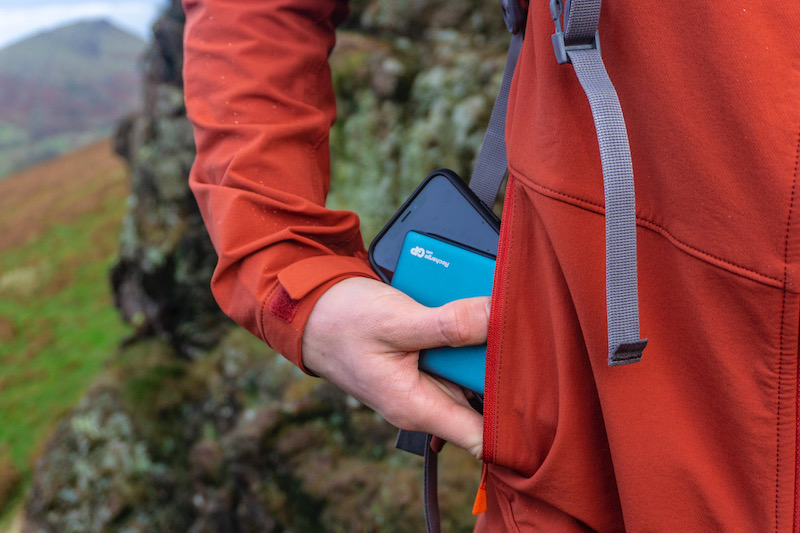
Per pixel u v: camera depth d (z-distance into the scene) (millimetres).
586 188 485
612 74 482
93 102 150250
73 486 4668
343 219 711
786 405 438
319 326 608
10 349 14750
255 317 639
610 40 476
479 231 685
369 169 3494
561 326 515
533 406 550
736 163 425
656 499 491
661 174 469
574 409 525
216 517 3539
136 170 5633
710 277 451
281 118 688
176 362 4977
